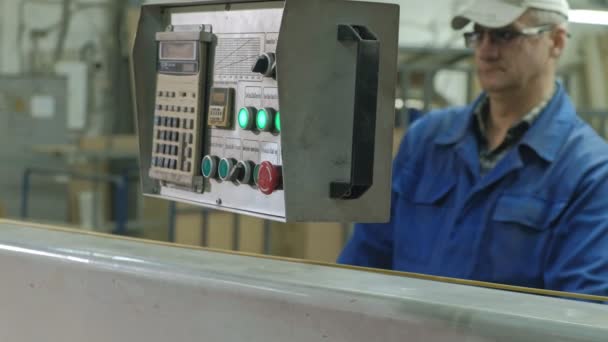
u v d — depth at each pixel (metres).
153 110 0.93
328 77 0.73
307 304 0.73
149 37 0.91
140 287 0.83
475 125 1.82
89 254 0.88
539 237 1.65
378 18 0.75
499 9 1.68
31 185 5.21
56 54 5.55
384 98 0.76
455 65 4.95
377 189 0.77
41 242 0.93
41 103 5.21
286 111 0.72
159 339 0.82
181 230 4.01
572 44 5.00
